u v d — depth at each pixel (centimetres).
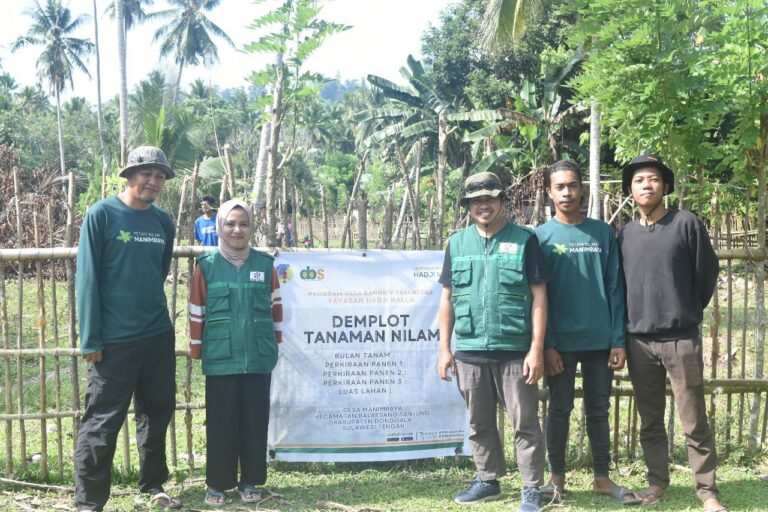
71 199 461
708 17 454
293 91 557
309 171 3778
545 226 433
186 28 4703
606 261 424
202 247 456
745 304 496
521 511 402
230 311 415
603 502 426
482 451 423
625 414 592
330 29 542
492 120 1911
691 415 405
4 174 1578
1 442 530
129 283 397
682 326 403
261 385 427
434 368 488
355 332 480
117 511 412
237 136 4638
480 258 412
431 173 2409
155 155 402
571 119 1922
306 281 477
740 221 959
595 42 489
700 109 468
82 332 387
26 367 769
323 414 478
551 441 431
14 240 1305
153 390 415
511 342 405
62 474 454
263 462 429
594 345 416
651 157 411
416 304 486
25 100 5984
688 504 421
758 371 489
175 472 468
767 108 457
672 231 406
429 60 2922
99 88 4078
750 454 488
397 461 493
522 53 2356
